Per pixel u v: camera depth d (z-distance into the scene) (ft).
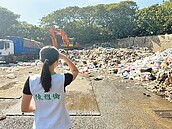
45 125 7.23
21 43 104.73
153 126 19.65
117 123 20.35
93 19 215.31
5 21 193.67
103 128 19.07
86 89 36.73
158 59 57.31
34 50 124.77
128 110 24.79
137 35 188.24
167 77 39.78
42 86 7.27
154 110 24.90
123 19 197.67
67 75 7.77
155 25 166.71
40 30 202.39
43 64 7.46
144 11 180.24
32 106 7.80
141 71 51.80
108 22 205.98
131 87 39.50
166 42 114.01
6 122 20.18
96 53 100.17
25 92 7.39
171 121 21.09
